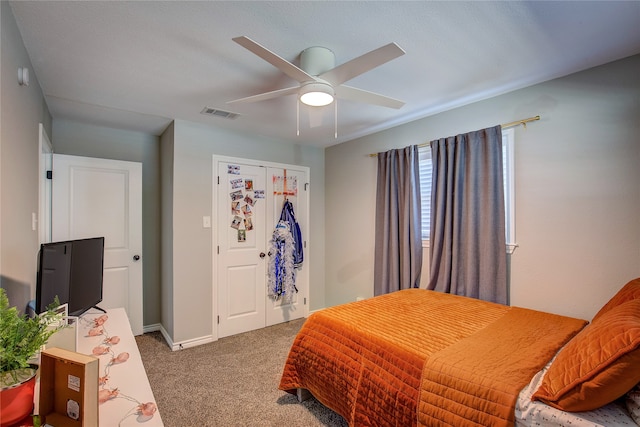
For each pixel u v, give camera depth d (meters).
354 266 3.88
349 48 1.82
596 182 2.07
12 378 0.84
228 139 3.49
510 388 1.27
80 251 2.11
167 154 3.34
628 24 1.62
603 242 2.04
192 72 2.12
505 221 2.49
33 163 2.01
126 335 1.77
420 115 3.03
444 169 2.79
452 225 2.76
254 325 3.68
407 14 1.53
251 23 1.58
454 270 2.72
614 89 2.00
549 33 1.71
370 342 1.79
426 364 1.51
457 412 1.33
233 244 3.53
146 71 2.10
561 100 2.22
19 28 1.60
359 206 3.82
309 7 1.47
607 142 2.03
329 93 1.78
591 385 1.08
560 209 2.22
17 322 0.86
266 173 3.80
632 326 1.11
